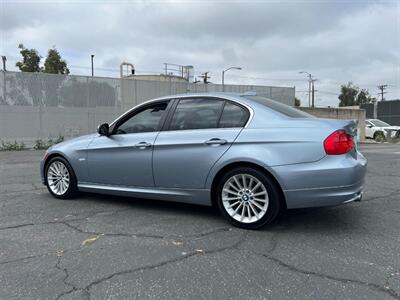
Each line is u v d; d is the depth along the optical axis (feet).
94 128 60.49
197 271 11.40
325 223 16.07
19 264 11.91
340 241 13.96
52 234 14.67
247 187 15.11
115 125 18.71
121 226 15.64
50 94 56.95
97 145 18.85
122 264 11.89
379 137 93.86
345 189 13.93
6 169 32.63
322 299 9.79
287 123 14.82
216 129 15.83
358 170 14.28
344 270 11.49
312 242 13.83
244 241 13.89
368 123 99.66
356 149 15.37
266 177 14.58
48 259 12.28
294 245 13.52
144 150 17.24
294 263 11.98
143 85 64.64
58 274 11.20
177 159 16.35
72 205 19.11
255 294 10.05
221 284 10.59
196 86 69.82
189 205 18.94
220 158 15.35
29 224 15.93
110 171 18.45
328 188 13.92
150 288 10.37
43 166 20.92
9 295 10.00
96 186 19.15
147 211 17.90
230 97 16.26
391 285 10.53
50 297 9.90
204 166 15.74
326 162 13.97
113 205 19.06
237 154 14.97
